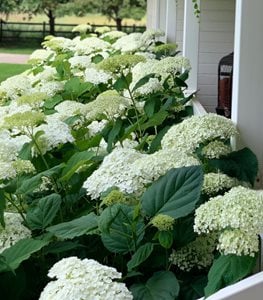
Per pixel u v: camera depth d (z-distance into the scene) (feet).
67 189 6.71
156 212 5.25
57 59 15.94
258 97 7.13
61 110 9.64
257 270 4.87
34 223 5.90
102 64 8.96
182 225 5.52
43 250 5.68
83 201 6.84
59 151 7.22
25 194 6.19
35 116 6.69
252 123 7.17
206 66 21.38
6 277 5.25
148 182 5.58
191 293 5.26
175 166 5.58
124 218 5.37
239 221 4.40
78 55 16.72
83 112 8.42
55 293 4.19
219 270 4.38
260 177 7.11
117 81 9.25
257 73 7.09
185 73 10.85
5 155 6.27
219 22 21.17
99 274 4.29
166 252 5.52
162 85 10.31
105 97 8.27
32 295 5.54
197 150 6.60
